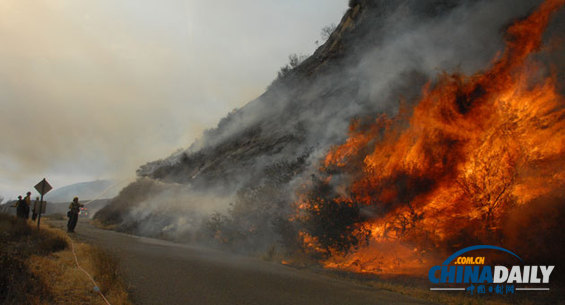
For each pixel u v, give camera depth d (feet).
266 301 22.52
